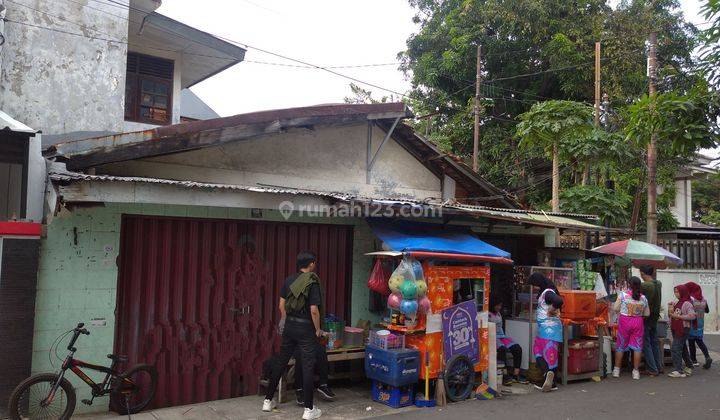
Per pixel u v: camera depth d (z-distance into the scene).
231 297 6.79
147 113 9.92
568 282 8.55
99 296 5.93
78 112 7.41
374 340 6.75
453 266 6.93
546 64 19.25
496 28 19.47
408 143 9.62
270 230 7.15
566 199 13.01
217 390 6.63
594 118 14.35
